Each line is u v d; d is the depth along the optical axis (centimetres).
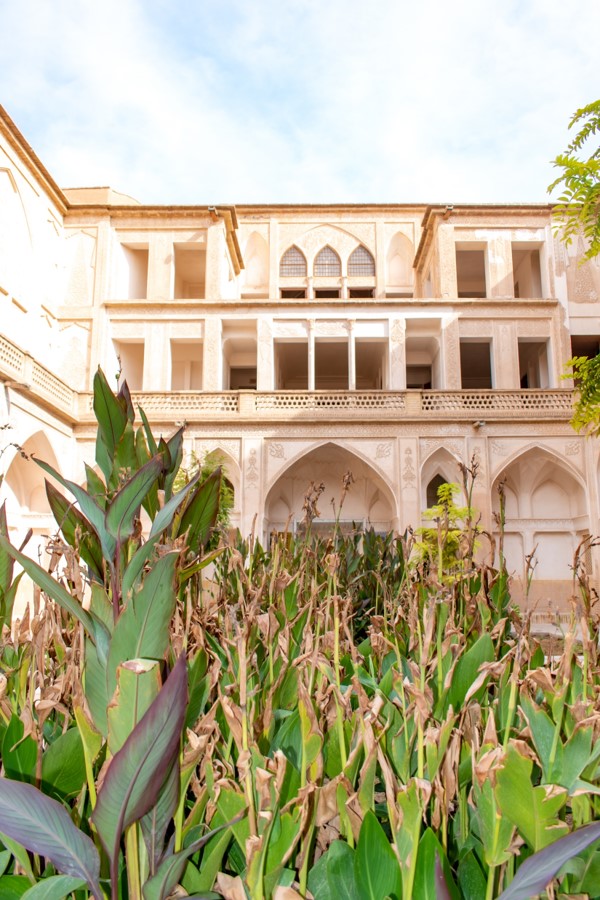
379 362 2423
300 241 2586
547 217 2091
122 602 154
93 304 2052
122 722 127
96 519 160
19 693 204
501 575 293
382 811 171
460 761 168
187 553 240
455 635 199
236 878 133
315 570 310
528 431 1819
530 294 2217
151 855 134
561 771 140
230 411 1858
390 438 1825
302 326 2052
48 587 142
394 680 183
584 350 2345
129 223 2136
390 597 347
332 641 219
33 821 127
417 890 128
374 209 2592
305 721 145
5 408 1388
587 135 513
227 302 2042
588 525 1805
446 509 278
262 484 1798
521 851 141
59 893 129
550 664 191
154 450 241
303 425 1834
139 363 2247
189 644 216
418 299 2017
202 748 141
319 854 163
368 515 1997
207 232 2123
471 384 2714
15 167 1762
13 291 1742
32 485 1727
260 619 228
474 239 2092
